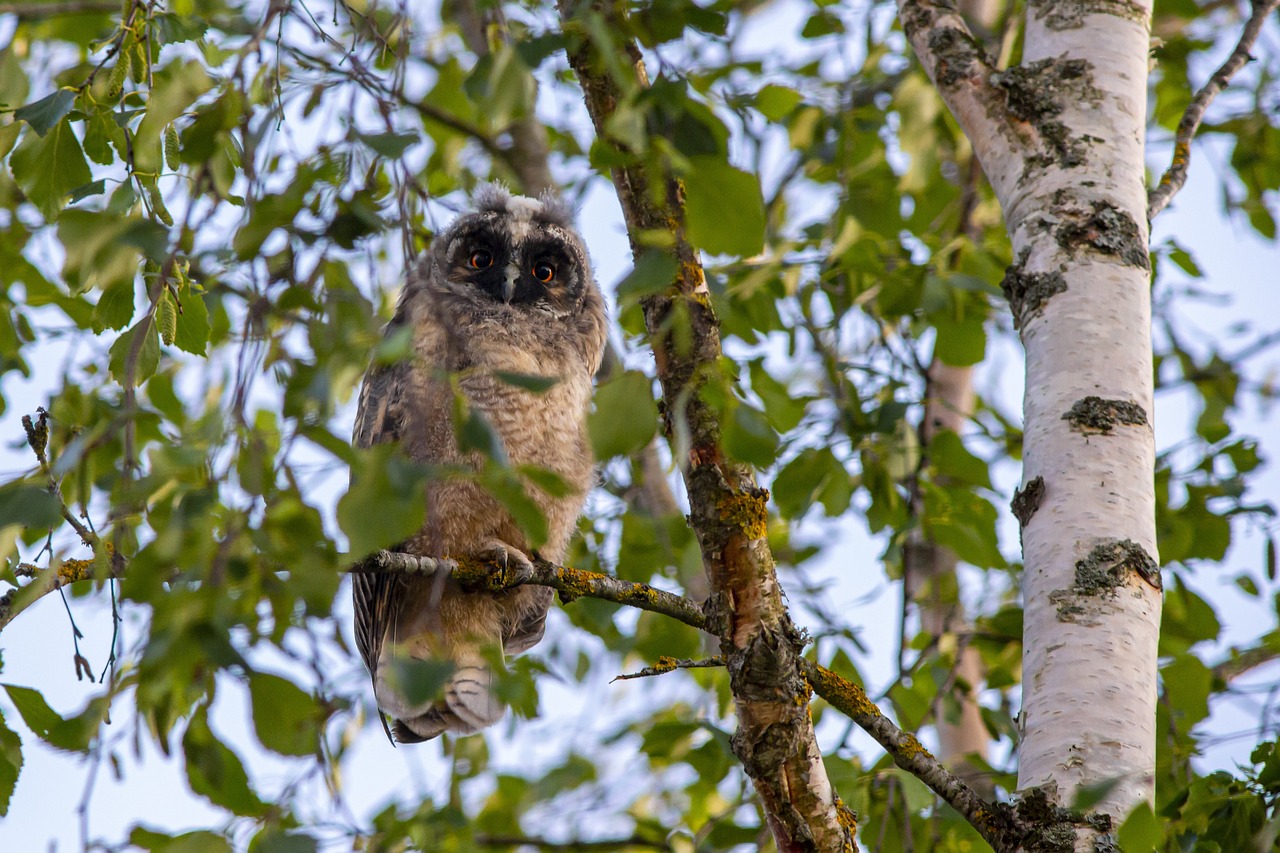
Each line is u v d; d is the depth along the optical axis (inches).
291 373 181.9
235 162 222.5
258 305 186.5
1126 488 243.8
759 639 242.2
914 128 435.5
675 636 454.6
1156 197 312.7
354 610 435.5
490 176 507.2
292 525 163.5
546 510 402.0
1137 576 237.1
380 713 369.1
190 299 249.8
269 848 183.5
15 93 316.5
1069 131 276.5
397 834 247.1
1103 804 218.2
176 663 156.9
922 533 445.4
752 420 179.3
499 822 420.2
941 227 518.3
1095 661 229.6
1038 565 242.2
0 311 401.1
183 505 165.5
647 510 435.8
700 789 456.4
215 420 171.6
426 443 205.8
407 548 389.1
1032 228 270.4
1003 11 500.7
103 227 186.2
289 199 190.4
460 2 440.8
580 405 414.6
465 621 391.9
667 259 185.3
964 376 506.0
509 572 371.6
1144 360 256.2
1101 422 248.4
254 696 163.5
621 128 185.2
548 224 462.6
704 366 185.2
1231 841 285.1
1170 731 358.3
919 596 464.4
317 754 195.3
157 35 249.9
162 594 160.9
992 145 282.5
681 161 183.5
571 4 230.4
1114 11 289.3
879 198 465.7
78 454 176.6
